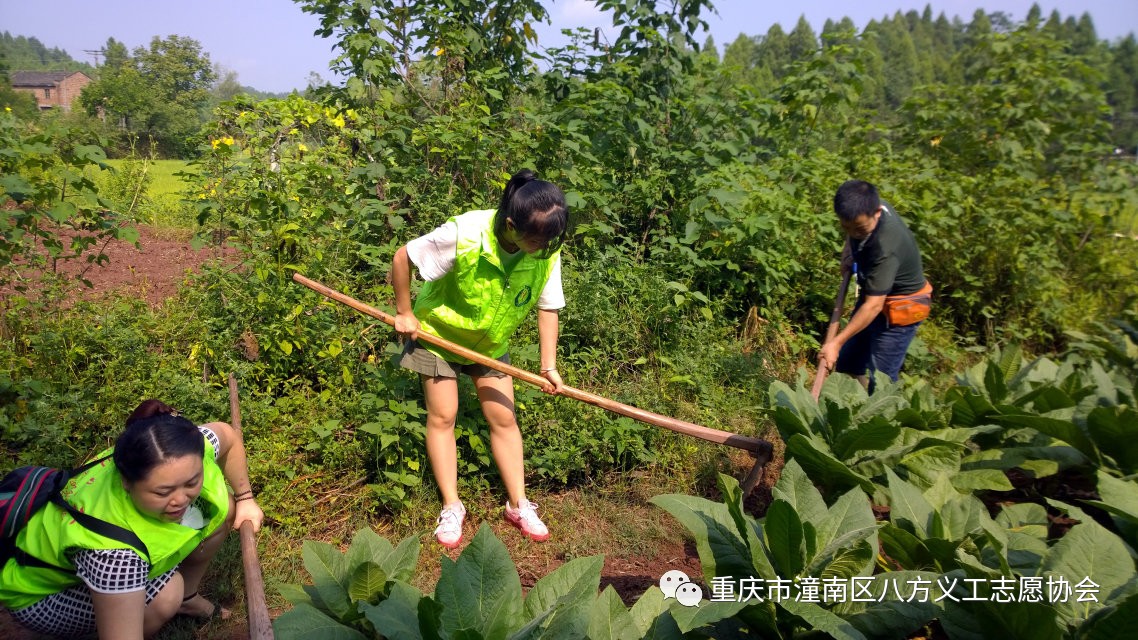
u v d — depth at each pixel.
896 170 7.55
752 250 6.00
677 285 5.61
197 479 2.35
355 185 5.63
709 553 2.75
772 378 5.71
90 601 2.55
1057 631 2.33
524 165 5.98
